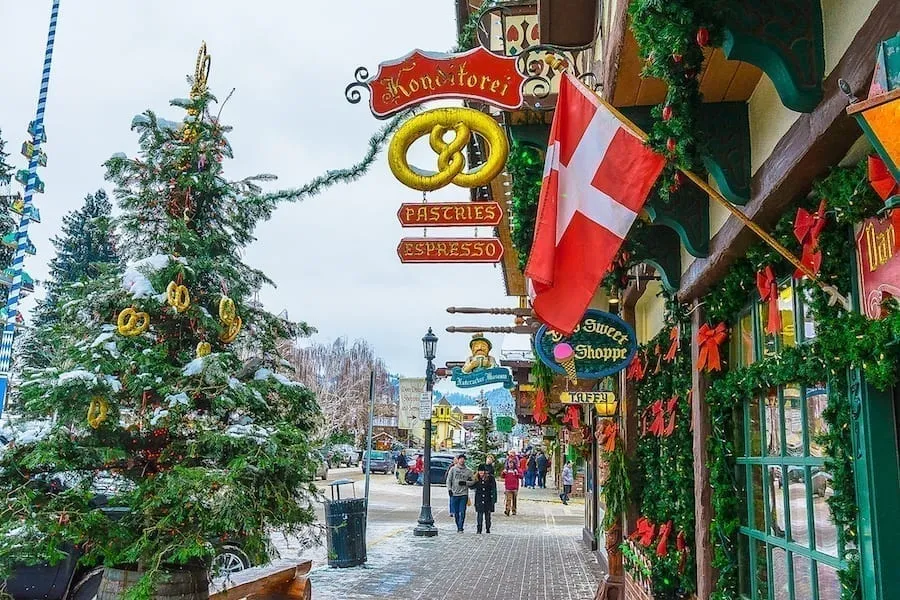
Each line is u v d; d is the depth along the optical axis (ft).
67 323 15.79
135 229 16.19
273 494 14.38
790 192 11.10
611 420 28.30
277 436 14.76
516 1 18.43
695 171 12.43
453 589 32.42
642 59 11.21
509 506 72.54
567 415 40.19
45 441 13.43
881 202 8.86
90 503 14.84
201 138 16.26
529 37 19.21
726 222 13.87
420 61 15.64
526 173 16.92
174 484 13.29
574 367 21.84
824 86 9.17
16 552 13.15
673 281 18.62
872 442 9.16
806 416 11.99
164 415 14.07
